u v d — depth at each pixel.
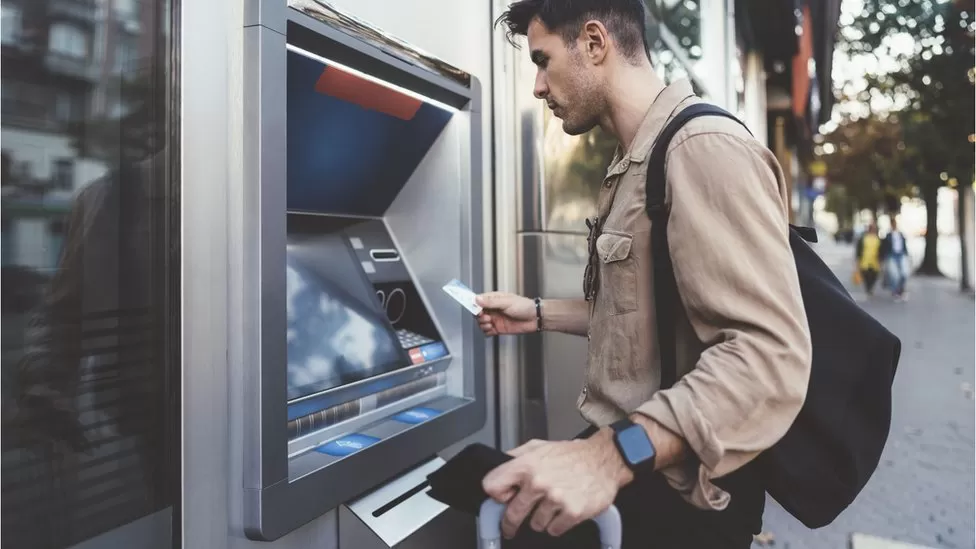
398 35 1.65
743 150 0.90
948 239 28.91
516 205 2.09
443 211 1.82
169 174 1.06
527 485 0.78
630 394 1.05
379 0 1.56
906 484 3.58
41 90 0.89
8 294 0.86
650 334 1.03
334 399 1.43
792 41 8.13
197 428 1.11
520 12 1.20
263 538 1.13
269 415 1.13
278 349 1.15
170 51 1.06
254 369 1.12
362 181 1.71
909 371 6.61
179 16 1.08
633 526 1.06
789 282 0.86
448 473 0.90
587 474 0.79
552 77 1.16
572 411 2.30
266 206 1.12
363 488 1.38
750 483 1.01
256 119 1.12
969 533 2.97
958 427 4.62
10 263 0.86
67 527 0.93
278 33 1.15
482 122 1.91
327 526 1.43
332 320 1.51
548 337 2.13
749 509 1.04
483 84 2.05
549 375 2.13
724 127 0.93
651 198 1.00
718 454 0.79
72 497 0.94
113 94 0.98
